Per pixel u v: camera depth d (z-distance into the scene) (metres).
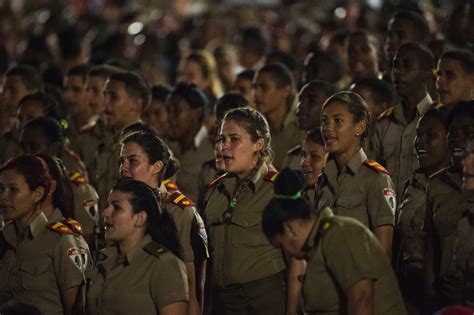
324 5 35.28
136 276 9.88
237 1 36.25
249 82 17.58
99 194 14.64
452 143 10.74
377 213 11.13
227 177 11.41
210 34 29.59
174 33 30.39
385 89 13.95
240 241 10.98
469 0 18.52
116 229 9.92
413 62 13.55
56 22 32.62
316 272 9.26
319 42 23.80
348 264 9.05
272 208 9.23
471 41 18.38
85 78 17.58
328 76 16.45
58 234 10.88
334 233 9.13
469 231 10.06
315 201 11.59
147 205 9.98
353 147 11.42
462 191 10.44
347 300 9.14
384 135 13.70
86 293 10.45
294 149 13.76
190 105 15.57
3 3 34.12
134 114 15.05
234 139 10.98
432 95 14.92
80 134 16.31
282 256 11.00
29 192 10.95
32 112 15.21
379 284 9.21
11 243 11.15
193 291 10.91
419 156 11.85
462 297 10.05
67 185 11.48
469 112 10.66
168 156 11.34
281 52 19.62
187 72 19.94
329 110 11.36
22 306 9.42
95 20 33.69
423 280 10.99
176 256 10.01
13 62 26.75
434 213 10.69
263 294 10.95
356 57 17.23
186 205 11.12
